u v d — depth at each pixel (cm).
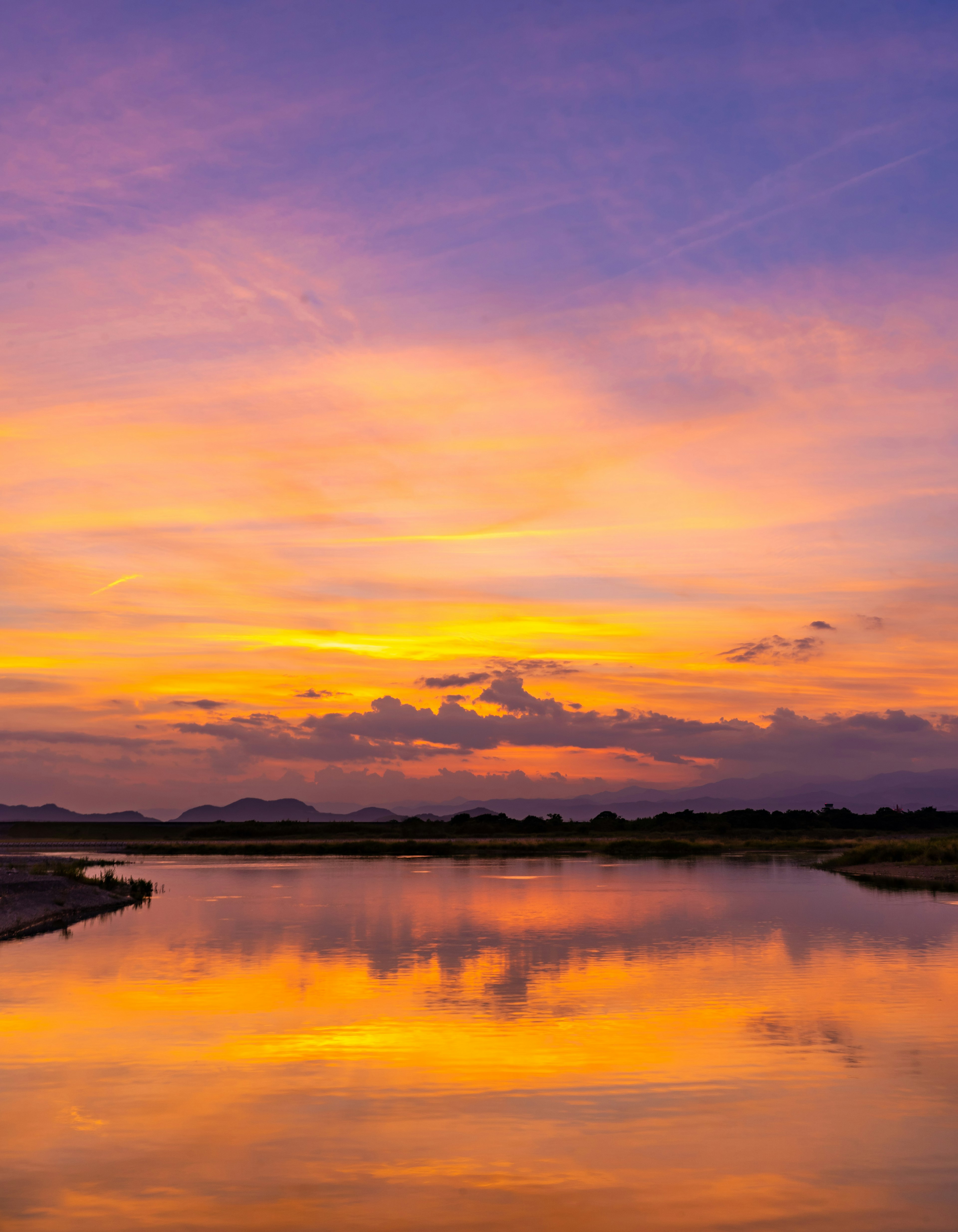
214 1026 1686
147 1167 1052
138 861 7762
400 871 6216
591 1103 1253
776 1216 930
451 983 2069
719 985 2031
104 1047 1543
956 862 5975
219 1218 927
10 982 2105
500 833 13312
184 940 2789
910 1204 955
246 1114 1218
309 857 8388
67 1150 1102
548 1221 919
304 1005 1847
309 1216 932
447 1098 1280
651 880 5159
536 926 3048
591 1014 1755
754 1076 1369
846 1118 1191
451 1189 995
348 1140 1128
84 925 3192
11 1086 1337
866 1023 1673
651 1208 947
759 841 10456
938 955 2420
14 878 4247
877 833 12562
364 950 2564
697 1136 1138
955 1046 1516
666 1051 1498
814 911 3478
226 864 7250
